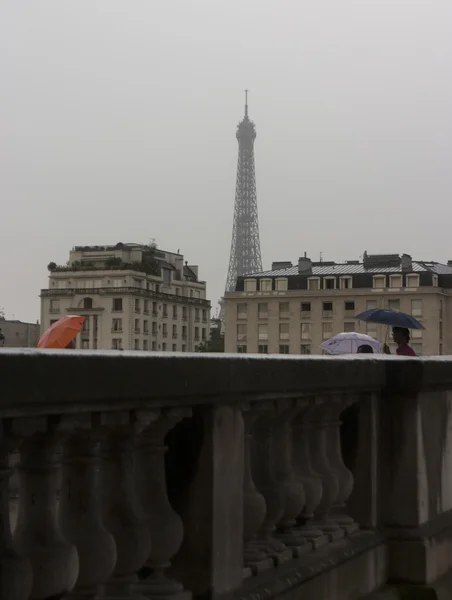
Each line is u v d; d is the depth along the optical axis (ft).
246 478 15.51
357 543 19.58
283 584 15.65
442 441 23.34
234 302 475.72
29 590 10.00
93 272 460.14
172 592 13.02
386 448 21.48
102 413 11.18
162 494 13.02
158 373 11.76
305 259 472.44
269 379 15.06
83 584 11.34
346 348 71.67
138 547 12.11
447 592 21.81
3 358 9.01
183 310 505.25
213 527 13.83
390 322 63.82
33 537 10.49
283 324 468.34
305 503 17.98
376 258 469.57
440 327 451.12
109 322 456.04
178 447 13.98
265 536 16.62
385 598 19.90
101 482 12.07
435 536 21.98
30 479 10.58
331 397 18.85
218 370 13.34
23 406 9.45
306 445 18.39
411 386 21.24
